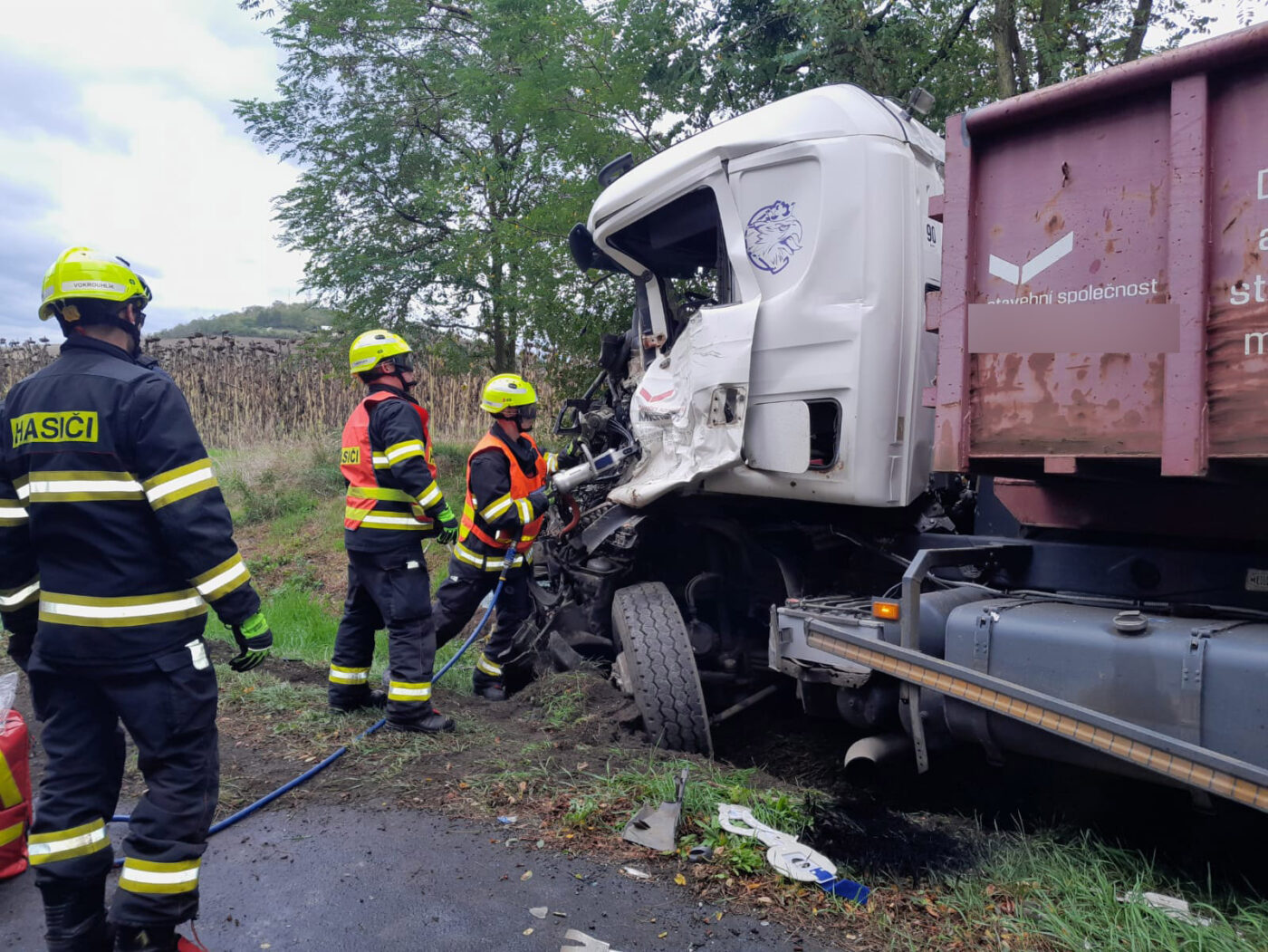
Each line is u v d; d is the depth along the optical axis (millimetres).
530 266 8203
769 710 5168
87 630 2398
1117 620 2764
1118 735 2627
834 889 2916
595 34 7742
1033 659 2898
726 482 4312
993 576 3617
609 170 5297
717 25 7852
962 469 3062
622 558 4988
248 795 3754
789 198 4121
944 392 3111
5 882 3125
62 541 2416
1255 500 2941
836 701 3779
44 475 2408
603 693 4891
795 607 3770
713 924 2775
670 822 3332
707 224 4586
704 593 4801
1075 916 2684
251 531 10195
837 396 3916
